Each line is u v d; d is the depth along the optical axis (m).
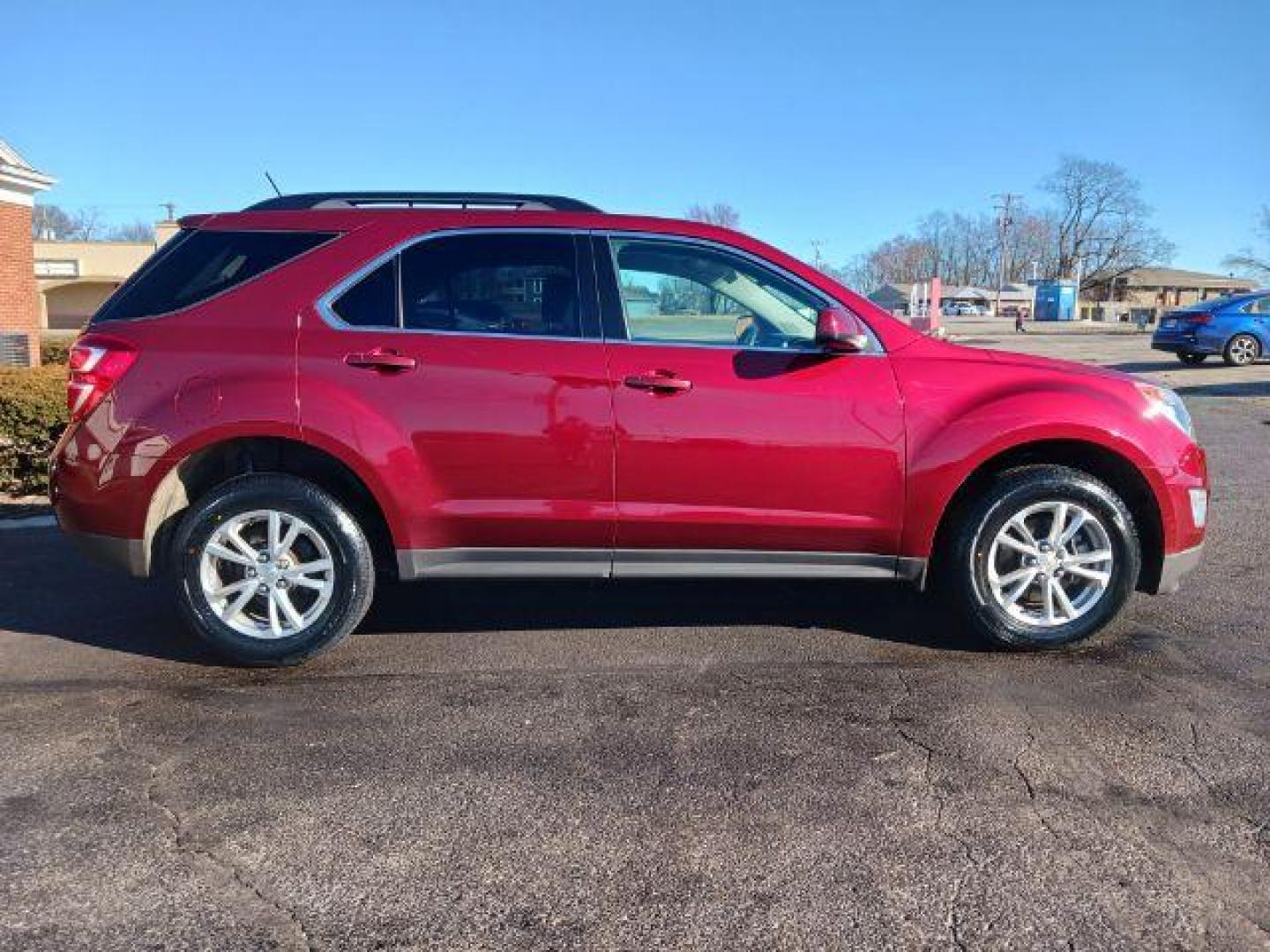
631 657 4.35
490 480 4.09
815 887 2.66
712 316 4.23
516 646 4.48
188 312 4.12
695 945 2.43
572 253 4.21
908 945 2.43
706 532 4.16
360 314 4.11
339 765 3.34
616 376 4.08
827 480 4.14
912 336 4.29
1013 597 4.30
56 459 4.19
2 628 4.71
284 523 4.11
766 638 4.58
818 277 4.26
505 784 3.22
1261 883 2.66
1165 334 20.77
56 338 31.39
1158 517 4.30
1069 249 105.44
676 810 3.05
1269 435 10.88
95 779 3.24
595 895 2.63
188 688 4.01
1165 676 4.08
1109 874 2.71
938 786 3.19
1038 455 4.42
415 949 2.41
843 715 3.73
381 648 4.47
